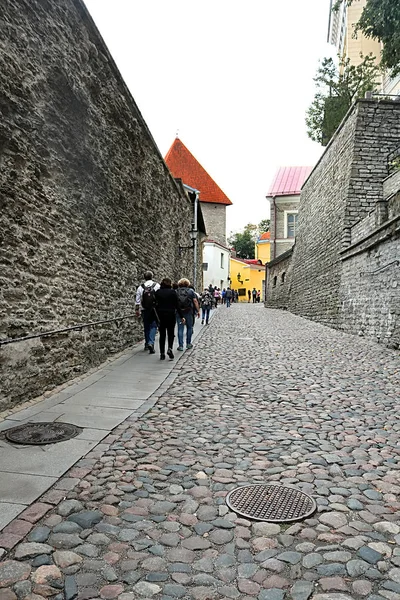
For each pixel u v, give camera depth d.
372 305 13.77
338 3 12.96
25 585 2.61
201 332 16.77
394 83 25.83
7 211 5.64
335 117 25.33
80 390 7.27
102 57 8.80
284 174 45.44
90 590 2.59
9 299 5.74
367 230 15.05
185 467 4.34
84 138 8.16
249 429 5.51
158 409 6.35
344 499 3.72
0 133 5.45
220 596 2.57
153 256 14.32
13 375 5.91
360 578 2.72
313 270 22.69
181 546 3.04
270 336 15.47
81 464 4.32
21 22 5.93
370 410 6.34
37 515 3.35
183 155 58.12
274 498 3.72
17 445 4.74
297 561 2.89
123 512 3.46
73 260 7.80
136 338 12.55
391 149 17.77
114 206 10.10
